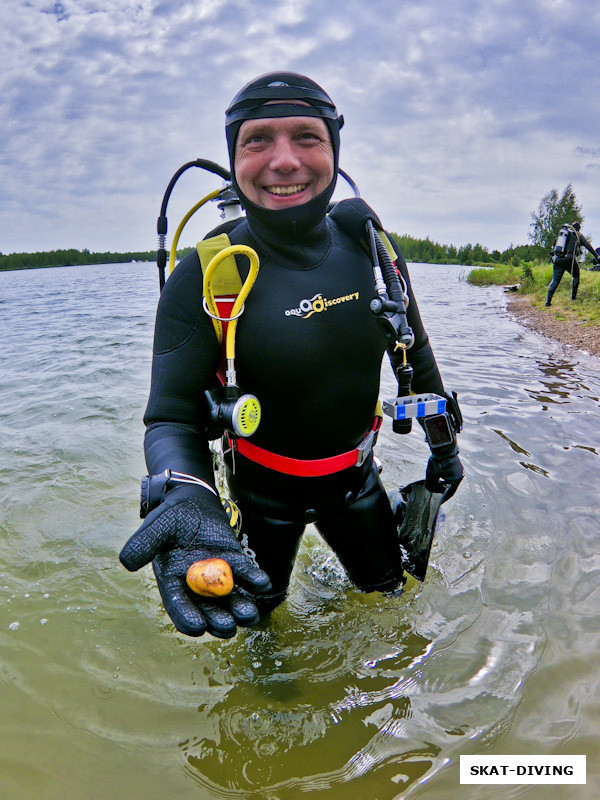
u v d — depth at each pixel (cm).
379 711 184
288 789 159
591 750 167
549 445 379
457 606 229
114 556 275
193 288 165
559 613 223
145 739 177
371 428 201
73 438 407
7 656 212
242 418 156
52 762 168
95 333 836
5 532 294
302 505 195
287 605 237
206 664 208
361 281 179
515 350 709
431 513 214
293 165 158
